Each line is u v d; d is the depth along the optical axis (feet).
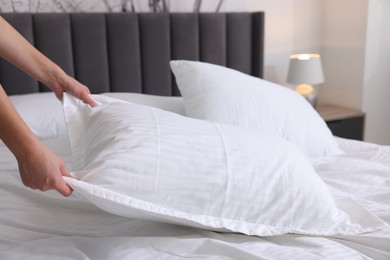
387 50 9.90
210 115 5.15
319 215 3.18
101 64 7.72
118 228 3.37
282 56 10.21
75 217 3.56
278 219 3.10
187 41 8.29
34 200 3.77
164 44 8.13
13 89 7.14
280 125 5.27
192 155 3.07
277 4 9.87
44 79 3.81
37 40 7.25
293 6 10.10
